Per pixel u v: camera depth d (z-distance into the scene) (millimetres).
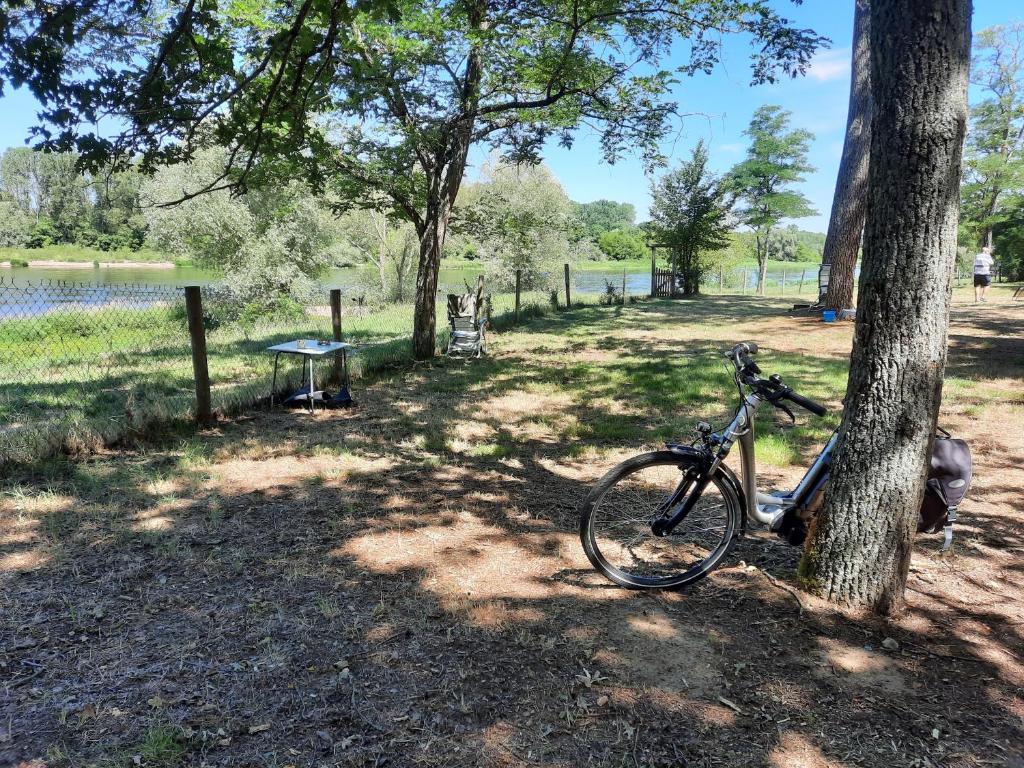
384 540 3824
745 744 2188
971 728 2264
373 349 10492
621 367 9594
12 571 3396
